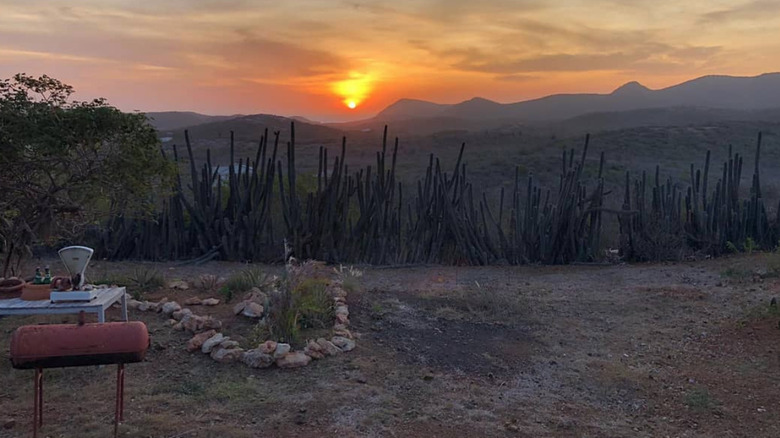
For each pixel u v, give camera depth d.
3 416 4.22
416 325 6.91
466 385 5.27
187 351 5.59
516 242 11.93
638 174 27.47
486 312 7.59
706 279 9.97
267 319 6.16
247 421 4.27
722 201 12.76
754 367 5.91
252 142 45.25
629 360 6.17
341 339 5.92
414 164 36.53
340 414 4.46
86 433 3.95
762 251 12.16
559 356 6.22
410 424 4.39
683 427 4.65
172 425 4.11
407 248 11.67
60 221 7.38
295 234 11.34
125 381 4.87
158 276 8.30
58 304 5.00
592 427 4.57
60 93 6.07
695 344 6.68
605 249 12.49
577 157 36.44
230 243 11.37
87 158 6.34
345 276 8.73
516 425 4.49
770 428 4.62
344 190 11.46
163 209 11.22
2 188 6.30
